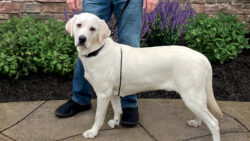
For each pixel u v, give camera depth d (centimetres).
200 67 232
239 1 488
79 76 283
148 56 242
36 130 271
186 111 310
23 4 448
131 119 279
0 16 448
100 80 246
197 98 235
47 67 368
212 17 450
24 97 333
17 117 292
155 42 430
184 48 242
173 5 422
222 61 393
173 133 271
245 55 427
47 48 369
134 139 261
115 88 254
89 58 241
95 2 262
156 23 418
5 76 359
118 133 270
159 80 245
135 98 282
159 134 269
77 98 295
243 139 262
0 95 333
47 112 303
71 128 276
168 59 237
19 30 383
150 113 306
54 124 282
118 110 277
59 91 347
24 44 366
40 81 361
